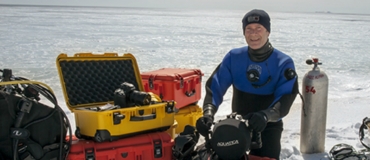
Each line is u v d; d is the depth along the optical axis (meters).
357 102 6.29
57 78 8.82
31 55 12.88
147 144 2.83
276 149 3.11
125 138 2.84
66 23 36.75
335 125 4.87
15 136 2.39
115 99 2.93
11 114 2.43
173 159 2.93
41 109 2.54
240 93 3.23
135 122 2.84
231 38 23.62
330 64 12.70
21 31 24.55
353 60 13.95
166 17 69.19
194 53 15.03
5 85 2.64
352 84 8.95
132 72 3.49
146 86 4.13
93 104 3.13
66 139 2.89
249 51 3.10
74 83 3.11
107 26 33.41
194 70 4.50
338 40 24.44
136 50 15.55
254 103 3.16
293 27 42.59
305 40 23.61
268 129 3.12
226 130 2.35
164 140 2.90
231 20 61.53
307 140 3.76
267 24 2.93
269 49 3.04
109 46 17.00
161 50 15.76
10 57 12.16
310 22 64.19
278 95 2.86
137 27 33.34
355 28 44.94
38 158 2.52
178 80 3.99
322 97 3.65
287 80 2.90
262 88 3.08
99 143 2.77
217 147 2.38
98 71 3.28
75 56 3.17
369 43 22.50
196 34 26.55
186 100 4.21
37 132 2.53
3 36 20.31
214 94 3.08
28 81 2.61
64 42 18.14
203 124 2.58
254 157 2.75
